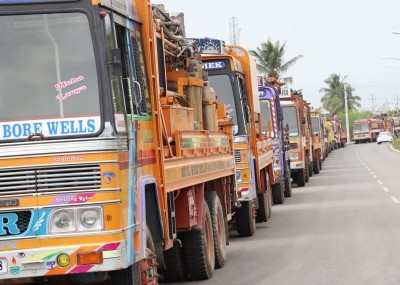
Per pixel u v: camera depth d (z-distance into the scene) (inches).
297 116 1563.7
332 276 543.8
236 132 783.1
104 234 357.4
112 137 362.6
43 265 357.4
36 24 370.9
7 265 358.6
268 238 783.1
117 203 361.1
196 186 561.9
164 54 519.8
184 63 584.7
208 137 597.9
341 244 703.7
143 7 446.9
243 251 698.8
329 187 1513.3
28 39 370.6
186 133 526.0
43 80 368.2
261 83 1097.4
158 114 449.4
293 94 1566.2
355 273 550.9
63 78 368.2
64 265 356.8
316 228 844.0
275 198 1178.6
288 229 850.8
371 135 5994.1
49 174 359.9
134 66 419.2
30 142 360.5
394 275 536.4
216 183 653.9
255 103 876.6
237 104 785.6
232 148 704.4
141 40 443.5
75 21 370.9
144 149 419.5
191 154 535.2
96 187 359.6
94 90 366.3
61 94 366.9
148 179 418.9
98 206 358.6
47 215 358.6
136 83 405.4
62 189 359.3
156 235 445.1
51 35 370.6
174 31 567.2
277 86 1334.9
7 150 360.2
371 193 1299.2
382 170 2060.8
